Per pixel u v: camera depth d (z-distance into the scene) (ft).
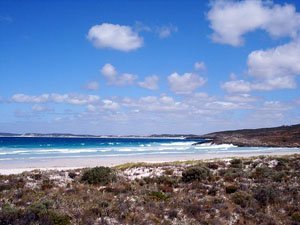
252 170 99.81
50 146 381.19
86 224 47.80
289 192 69.67
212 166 105.50
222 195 68.13
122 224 48.78
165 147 366.43
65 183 77.51
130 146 394.32
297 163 108.99
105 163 165.07
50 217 47.75
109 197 62.39
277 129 641.81
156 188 72.90
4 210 50.34
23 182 75.61
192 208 57.06
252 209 59.36
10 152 259.39
